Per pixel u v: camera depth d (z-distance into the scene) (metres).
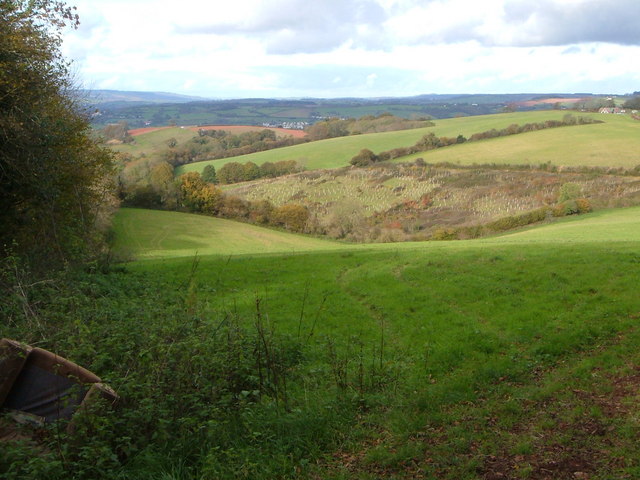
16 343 8.10
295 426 8.35
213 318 15.92
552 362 11.98
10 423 7.82
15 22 20.17
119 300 18.41
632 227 49.38
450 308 18.28
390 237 68.00
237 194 88.81
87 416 7.42
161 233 65.50
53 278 16.69
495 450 7.56
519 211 70.88
